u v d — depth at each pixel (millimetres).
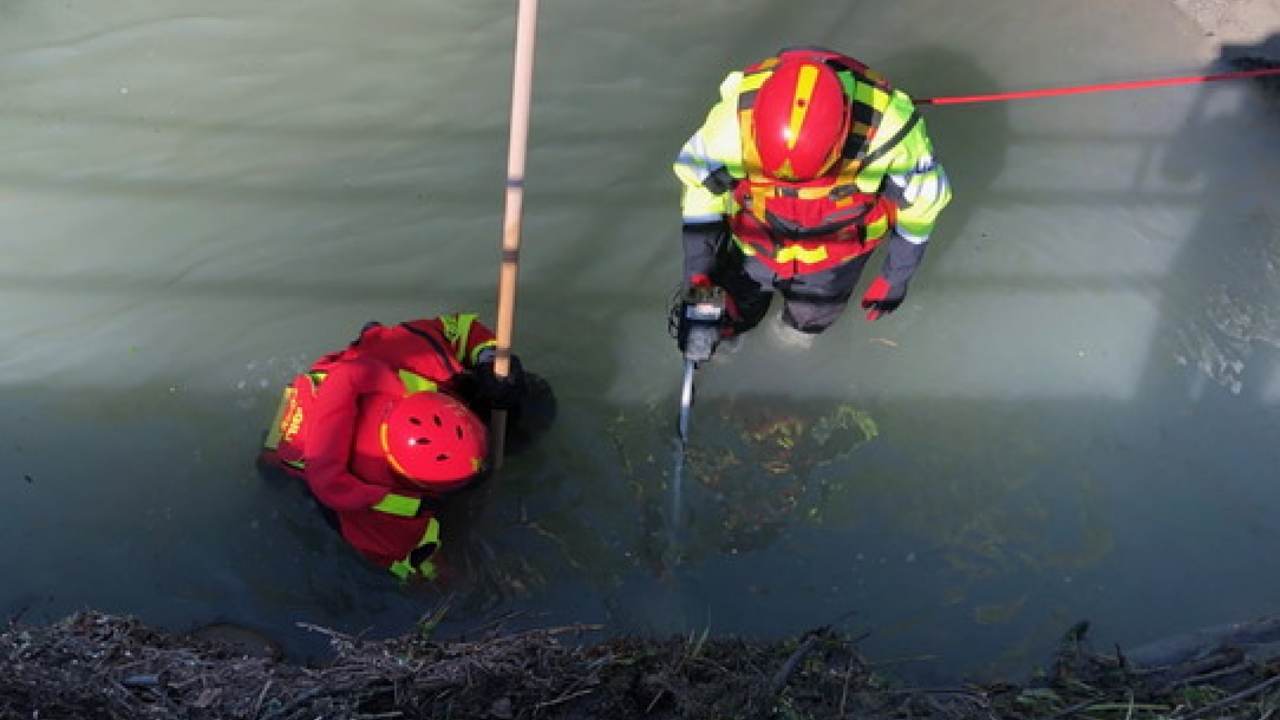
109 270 5156
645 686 3547
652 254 5402
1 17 6027
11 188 5355
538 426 4875
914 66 6160
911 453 4875
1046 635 4301
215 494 4613
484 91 5922
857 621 4359
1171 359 5152
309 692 3393
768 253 4590
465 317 4535
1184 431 4938
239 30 6098
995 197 5656
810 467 4832
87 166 5473
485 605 4395
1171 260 5461
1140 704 3525
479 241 5387
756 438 4895
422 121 5785
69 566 4395
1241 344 5203
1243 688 3596
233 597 4359
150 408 4824
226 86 5844
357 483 3947
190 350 4973
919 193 4219
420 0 6289
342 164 5590
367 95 5859
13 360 4879
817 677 3637
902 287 4617
